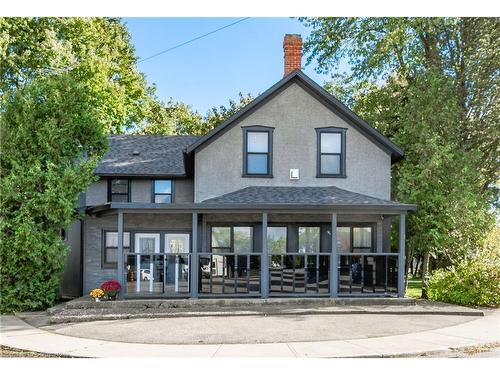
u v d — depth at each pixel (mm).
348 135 19906
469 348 10133
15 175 16031
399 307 15438
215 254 16594
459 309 15023
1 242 15828
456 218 19141
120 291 16172
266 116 19781
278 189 18984
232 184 19469
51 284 16438
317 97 19906
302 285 17984
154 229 19938
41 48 26781
